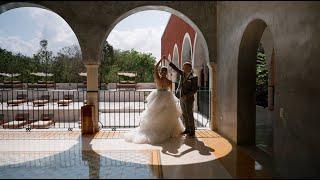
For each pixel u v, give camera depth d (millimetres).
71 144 6094
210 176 4176
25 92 17203
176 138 6664
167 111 6617
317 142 3477
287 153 4012
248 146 5930
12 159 5027
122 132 7336
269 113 10523
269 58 9977
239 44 5777
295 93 3805
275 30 4289
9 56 25859
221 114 7160
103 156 5207
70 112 12055
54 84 20453
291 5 3842
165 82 6801
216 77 7488
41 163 4797
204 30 7344
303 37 3602
